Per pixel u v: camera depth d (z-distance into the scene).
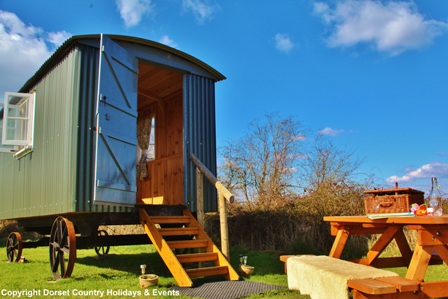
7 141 6.85
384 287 2.66
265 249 8.20
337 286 3.06
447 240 3.38
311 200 8.11
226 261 5.39
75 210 5.27
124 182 5.75
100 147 5.26
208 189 7.17
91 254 8.82
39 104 6.79
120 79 5.87
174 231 5.86
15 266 6.87
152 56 6.65
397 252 6.33
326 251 7.41
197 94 7.34
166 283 4.97
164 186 8.58
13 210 7.53
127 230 11.45
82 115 5.59
